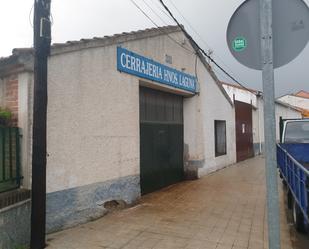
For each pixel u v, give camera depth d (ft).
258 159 63.98
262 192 30.14
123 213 22.48
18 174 16.81
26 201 16.22
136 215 21.99
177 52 33.19
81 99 20.11
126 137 24.34
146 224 19.97
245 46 10.15
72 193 19.33
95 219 20.89
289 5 9.63
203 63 40.11
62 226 18.60
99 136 21.57
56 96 18.39
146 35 27.22
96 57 21.38
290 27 9.62
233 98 58.39
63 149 18.79
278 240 9.46
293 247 17.07
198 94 38.34
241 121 61.36
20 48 16.78
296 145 29.32
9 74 17.78
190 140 37.83
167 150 33.88
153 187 30.71
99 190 21.47
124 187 23.99
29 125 16.96
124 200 23.94
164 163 33.12
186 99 38.22
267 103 9.69
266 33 9.74
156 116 31.78
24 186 16.89
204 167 40.14
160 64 29.45
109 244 16.55
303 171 14.90
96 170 21.25
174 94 35.88
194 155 37.68
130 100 24.94
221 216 22.02
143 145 29.25
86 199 20.36
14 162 16.72
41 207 15.29
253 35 10.07
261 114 81.35
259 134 78.38
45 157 15.46
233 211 23.34
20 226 15.76
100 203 21.53
